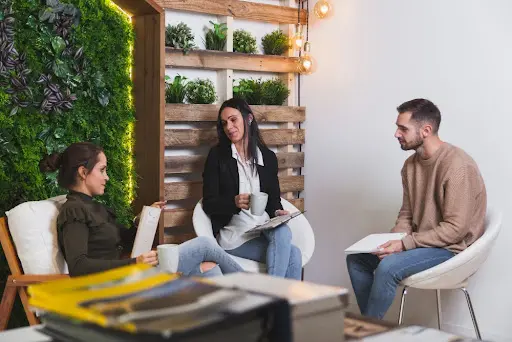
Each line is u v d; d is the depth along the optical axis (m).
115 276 1.05
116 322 0.79
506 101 3.38
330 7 4.25
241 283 1.04
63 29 3.27
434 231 2.93
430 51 3.72
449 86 3.63
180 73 3.98
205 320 0.79
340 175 4.25
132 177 3.73
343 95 4.22
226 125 3.58
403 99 3.87
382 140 3.99
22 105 3.16
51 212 2.68
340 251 4.27
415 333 1.20
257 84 4.21
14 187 3.16
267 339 0.86
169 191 3.76
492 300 3.46
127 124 3.67
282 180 4.35
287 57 4.36
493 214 3.01
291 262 3.37
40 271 2.60
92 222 2.60
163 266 2.41
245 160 3.61
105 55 3.53
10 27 3.05
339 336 0.98
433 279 2.83
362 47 4.09
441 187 2.97
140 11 3.58
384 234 3.11
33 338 1.13
